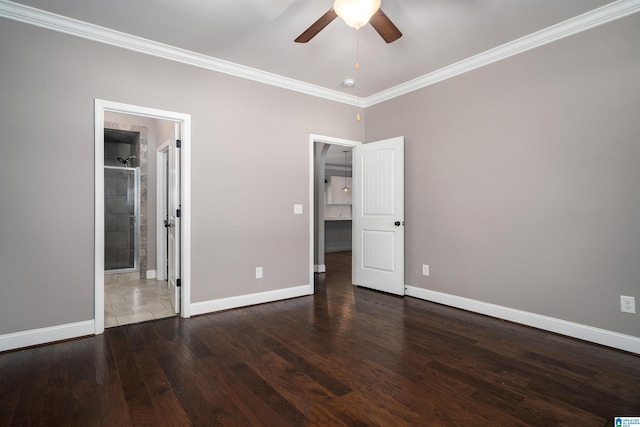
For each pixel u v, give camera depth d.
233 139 3.57
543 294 2.94
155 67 3.12
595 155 2.64
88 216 2.80
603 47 2.60
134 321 3.18
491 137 3.28
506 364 2.30
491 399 1.88
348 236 9.55
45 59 2.64
